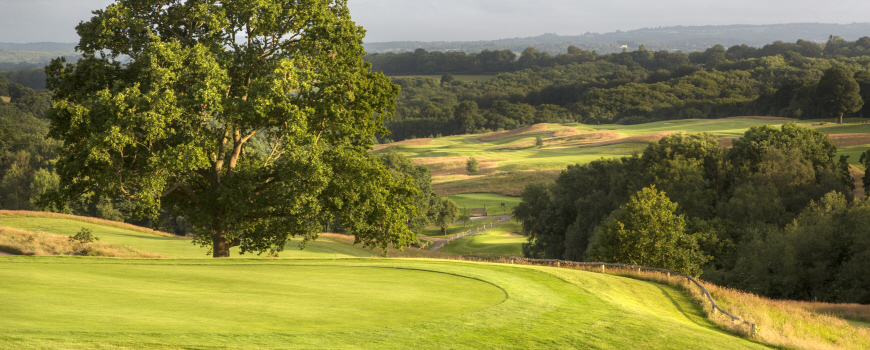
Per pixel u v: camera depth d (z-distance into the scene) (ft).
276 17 91.15
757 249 138.10
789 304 88.07
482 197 349.20
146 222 296.71
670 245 100.48
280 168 88.84
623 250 101.09
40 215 149.38
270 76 85.10
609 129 585.63
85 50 89.40
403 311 42.24
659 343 41.11
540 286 58.18
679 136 227.20
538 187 257.34
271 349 29.71
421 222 266.77
